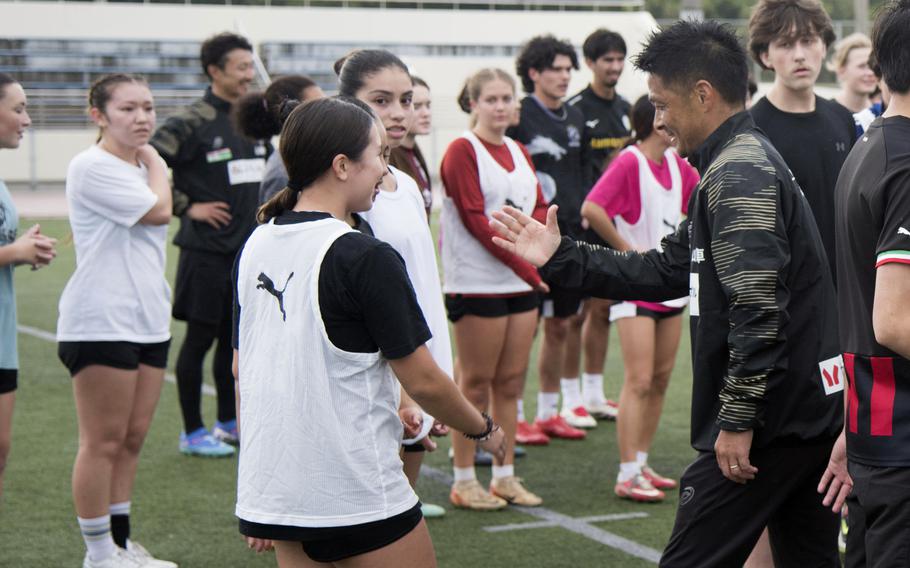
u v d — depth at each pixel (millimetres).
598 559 4617
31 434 6812
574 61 6770
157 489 5691
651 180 5516
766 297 2803
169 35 28031
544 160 6719
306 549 2672
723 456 2895
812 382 2957
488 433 2896
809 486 3152
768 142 3057
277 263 2684
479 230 5059
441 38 30234
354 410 2625
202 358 6418
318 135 2678
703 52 3055
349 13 29484
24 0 26812
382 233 3643
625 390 5461
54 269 14852
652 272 3354
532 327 5352
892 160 2545
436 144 28891
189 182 6324
